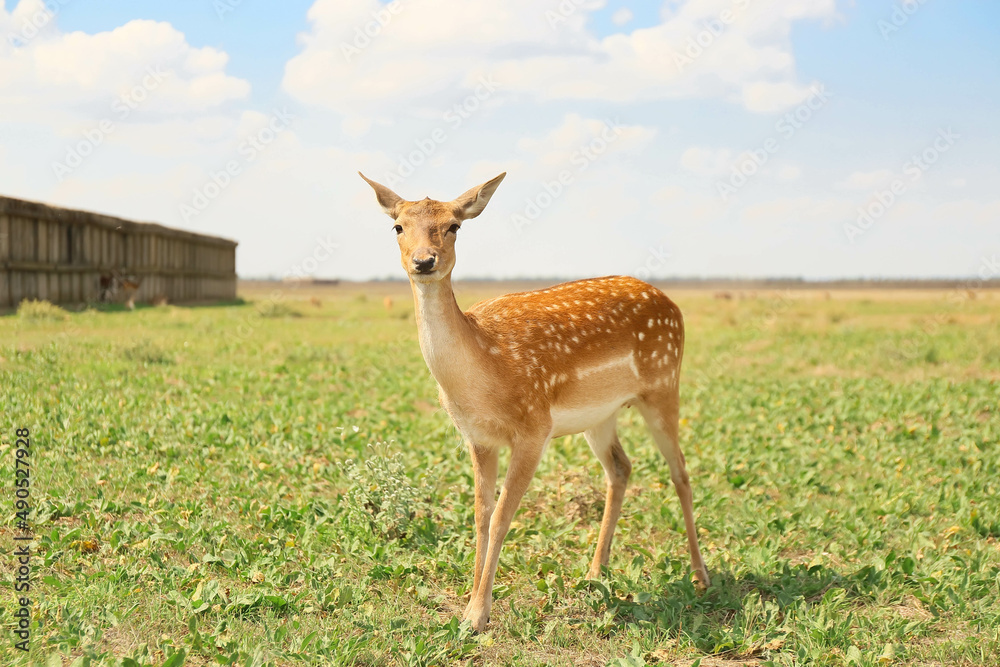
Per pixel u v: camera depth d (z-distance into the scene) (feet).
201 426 26.09
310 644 12.80
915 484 23.03
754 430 30.81
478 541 15.47
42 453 21.68
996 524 19.63
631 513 20.84
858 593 15.97
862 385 40.60
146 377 34.40
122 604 13.76
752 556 17.51
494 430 15.37
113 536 16.22
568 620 14.89
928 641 13.84
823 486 23.59
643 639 13.96
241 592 14.40
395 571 16.15
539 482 22.89
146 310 75.72
